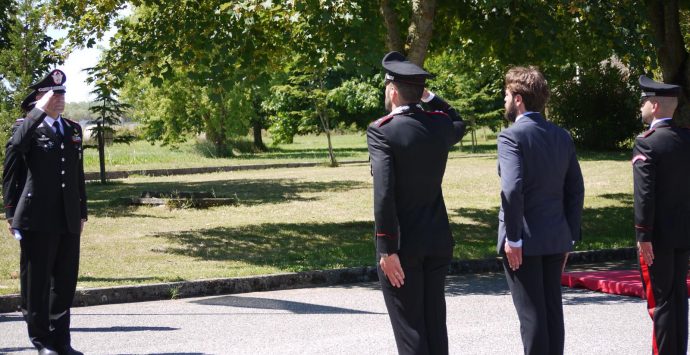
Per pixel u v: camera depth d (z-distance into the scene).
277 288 10.30
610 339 7.21
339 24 12.16
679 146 5.78
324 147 55.25
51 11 13.43
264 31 13.41
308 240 14.02
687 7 14.76
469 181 24.25
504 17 13.86
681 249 5.87
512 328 7.67
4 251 12.31
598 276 10.03
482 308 8.70
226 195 21.52
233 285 10.03
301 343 7.11
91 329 7.81
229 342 7.18
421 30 12.63
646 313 8.31
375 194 4.73
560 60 14.77
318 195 21.52
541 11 12.91
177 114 43.22
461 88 40.06
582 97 34.44
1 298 8.86
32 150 6.61
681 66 14.15
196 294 9.80
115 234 14.39
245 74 13.48
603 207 18.09
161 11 13.16
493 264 11.72
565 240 5.29
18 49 19.45
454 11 14.21
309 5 11.83
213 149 42.84
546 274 5.33
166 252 12.53
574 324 7.83
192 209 18.39
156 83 13.31
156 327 7.88
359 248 13.09
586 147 34.91
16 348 7.00
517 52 13.89
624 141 35.38
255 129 49.72
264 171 32.41
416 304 4.82
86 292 9.20
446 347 4.90
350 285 10.57
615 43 12.29
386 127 4.79
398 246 4.73
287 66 14.54
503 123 42.72
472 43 15.17
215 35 12.78
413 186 4.83
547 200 5.27
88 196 21.98
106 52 13.36
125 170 31.39
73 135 6.83
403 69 4.89
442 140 4.89
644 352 6.77
